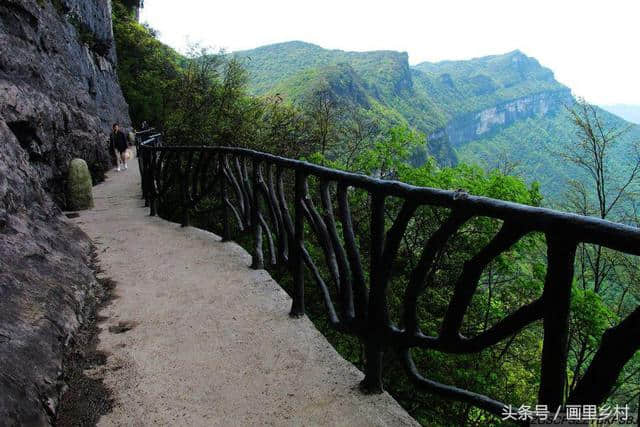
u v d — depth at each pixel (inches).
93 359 96.3
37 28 340.8
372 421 78.0
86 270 137.3
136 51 1088.2
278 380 90.4
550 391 46.8
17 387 68.9
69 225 171.9
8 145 154.1
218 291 136.2
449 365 301.3
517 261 305.4
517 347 357.4
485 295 356.5
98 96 624.1
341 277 94.7
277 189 124.6
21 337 80.6
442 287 339.0
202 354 99.9
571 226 43.8
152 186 262.7
